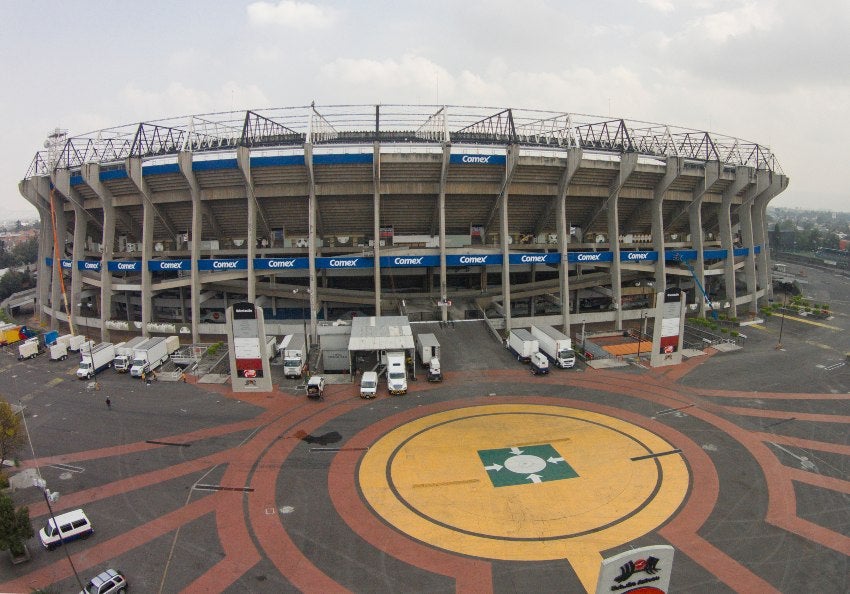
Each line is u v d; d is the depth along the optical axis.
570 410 46.12
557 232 70.94
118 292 81.50
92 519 31.05
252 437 41.47
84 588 24.58
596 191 70.88
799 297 90.06
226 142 76.62
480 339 65.44
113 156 71.75
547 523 29.98
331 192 65.88
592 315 72.44
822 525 29.52
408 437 41.12
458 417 44.81
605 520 30.19
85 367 55.88
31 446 40.41
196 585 25.34
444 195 68.25
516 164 63.75
